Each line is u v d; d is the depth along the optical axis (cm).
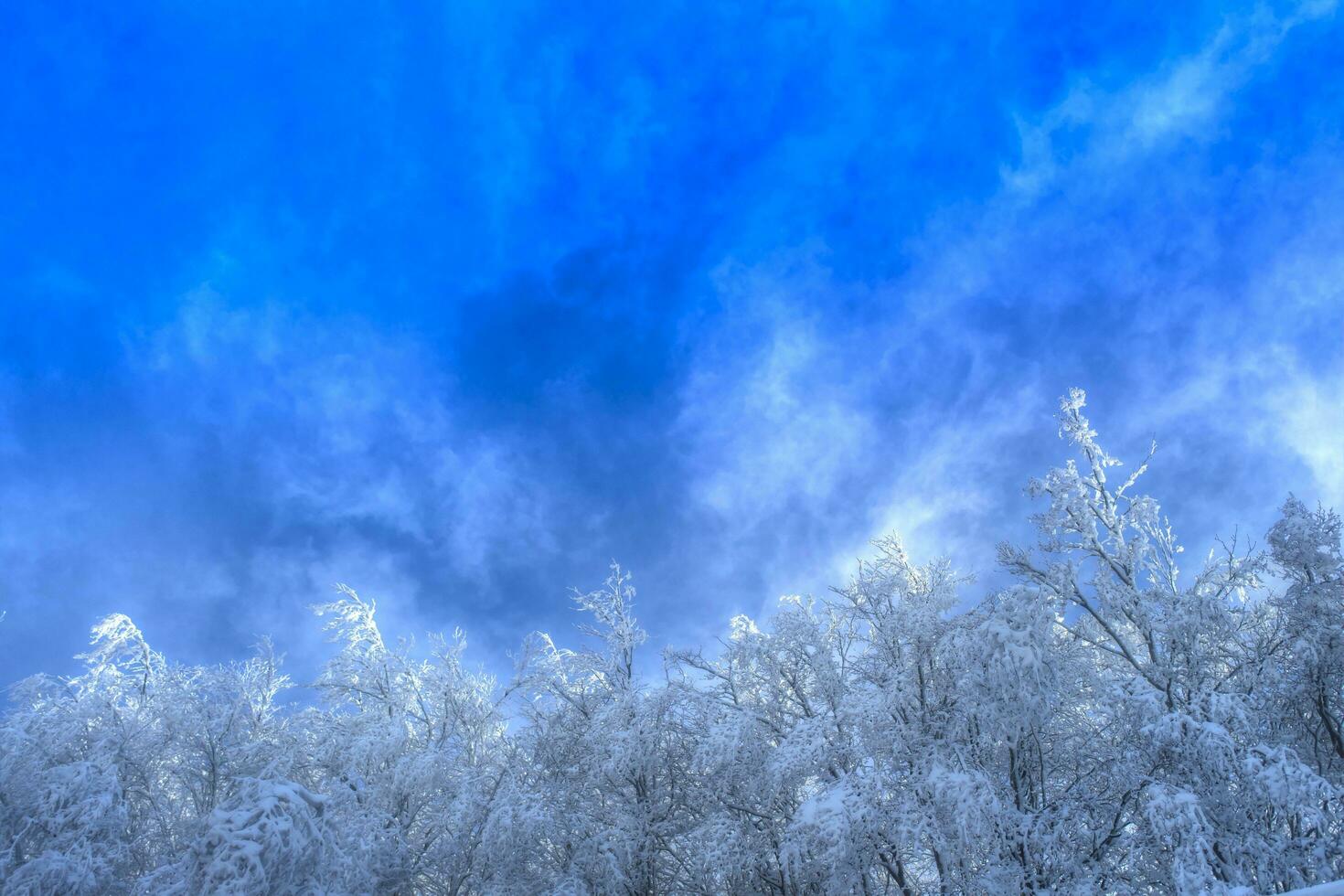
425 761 1105
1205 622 990
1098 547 1110
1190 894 761
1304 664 1000
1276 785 801
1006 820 898
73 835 870
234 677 1305
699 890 1137
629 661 1318
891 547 1291
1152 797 849
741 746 1041
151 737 1135
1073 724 1099
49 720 1043
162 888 744
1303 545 1037
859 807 902
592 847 1102
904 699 1044
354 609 1384
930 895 1023
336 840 861
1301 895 457
